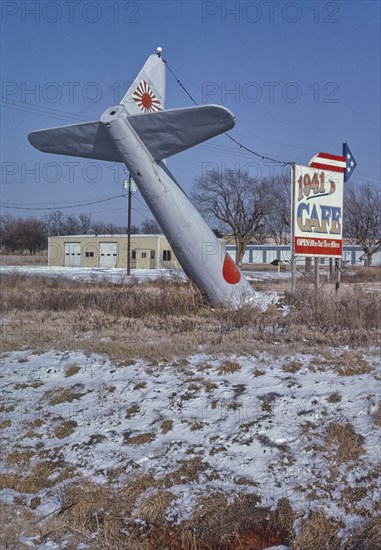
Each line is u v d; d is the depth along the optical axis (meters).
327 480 6.93
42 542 6.25
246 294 17.77
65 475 7.40
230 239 79.31
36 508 6.86
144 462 7.55
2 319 15.88
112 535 6.31
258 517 6.48
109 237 63.69
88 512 6.68
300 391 9.05
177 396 9.17
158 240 61.56
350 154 20.88
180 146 15.82
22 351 11.94
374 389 8.82
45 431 8.48
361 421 8.02
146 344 11.81
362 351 11.11
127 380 9.91
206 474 7.22
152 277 37.88
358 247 75.31
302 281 28.98
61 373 10.52
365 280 40.41
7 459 7.85
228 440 7.86
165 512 6.61
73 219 105.81
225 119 14.64
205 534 6.29
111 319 15.39
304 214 19.05
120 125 15.73
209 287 17.66
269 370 9.99
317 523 6.24
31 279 29.95
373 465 7.05
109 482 7.21
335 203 19.94
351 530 6.11
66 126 16.25
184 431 8.16
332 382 9.30
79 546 6.16
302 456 7.40
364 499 6.53
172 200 16.91
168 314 16.39
